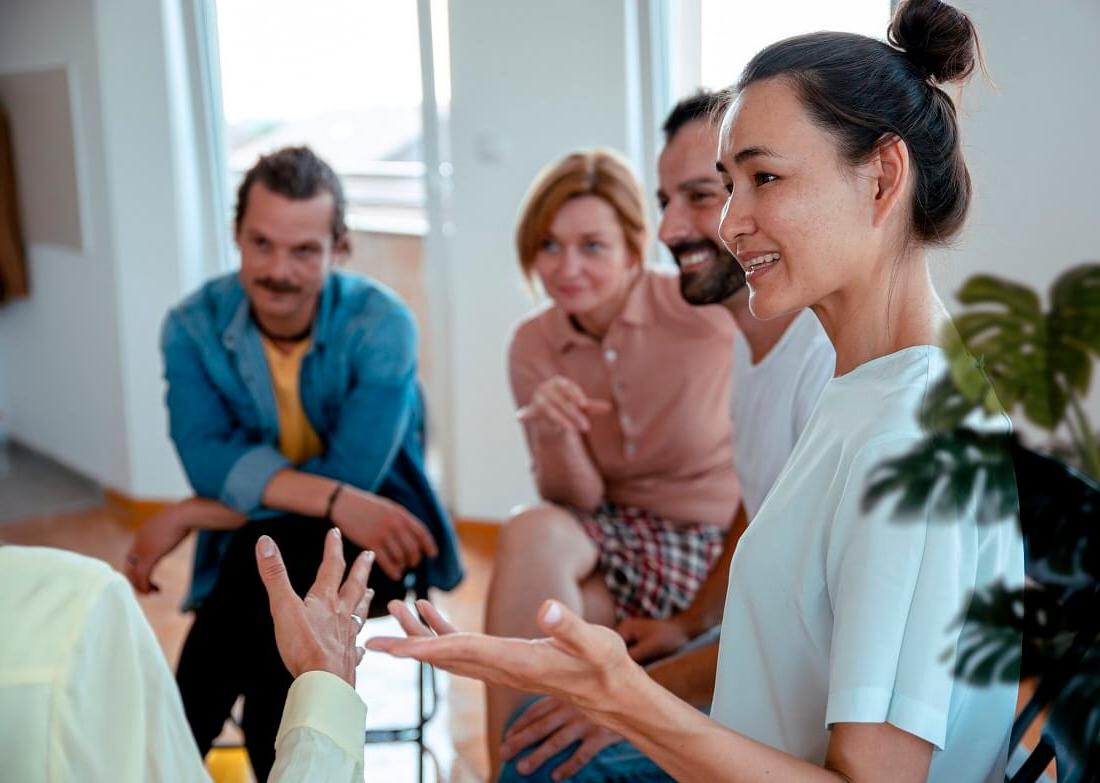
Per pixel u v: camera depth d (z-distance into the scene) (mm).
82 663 1095
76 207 4910
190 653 2131
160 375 4766
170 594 4016
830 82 1084
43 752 1076
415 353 2406
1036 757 1174
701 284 1870
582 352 2344
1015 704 1138
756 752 1075
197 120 4680
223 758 2764
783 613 1170
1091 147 2584
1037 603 1144
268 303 2285
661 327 2258
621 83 4000
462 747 2934
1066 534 1137
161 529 2322
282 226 2232
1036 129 2613
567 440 2205
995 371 1083
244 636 2117
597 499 2266
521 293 4281
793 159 1091
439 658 1067
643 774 1669
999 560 1073
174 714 1194
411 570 2316
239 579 2162
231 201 4766
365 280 2459
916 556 1042
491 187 4254
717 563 2037
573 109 4082
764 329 1822
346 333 2361
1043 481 1139
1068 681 1110
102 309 4883
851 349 1159
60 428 5391
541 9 4055
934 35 1116
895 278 1127
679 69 3947
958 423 1046
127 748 1113
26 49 5047
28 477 5410
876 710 1043
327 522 2277
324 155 4633
